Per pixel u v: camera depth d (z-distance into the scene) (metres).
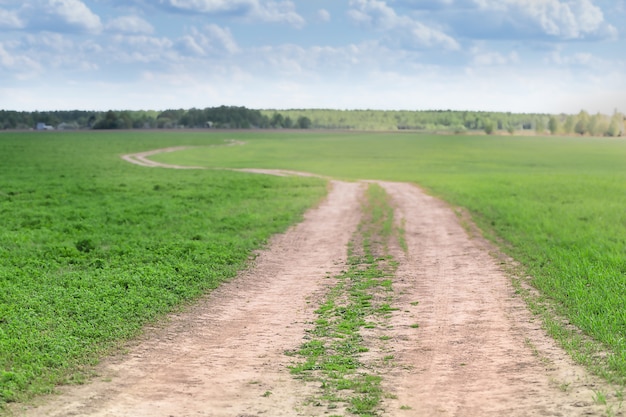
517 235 31.16
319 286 21.72
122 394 11.66
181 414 10.64
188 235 30.66
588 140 183.38
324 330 16.27
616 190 53.53
